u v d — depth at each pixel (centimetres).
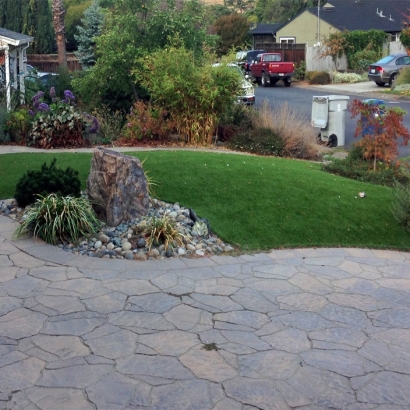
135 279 614
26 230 725
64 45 2397
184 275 631
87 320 520
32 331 498
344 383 432
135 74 1439
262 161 1115
